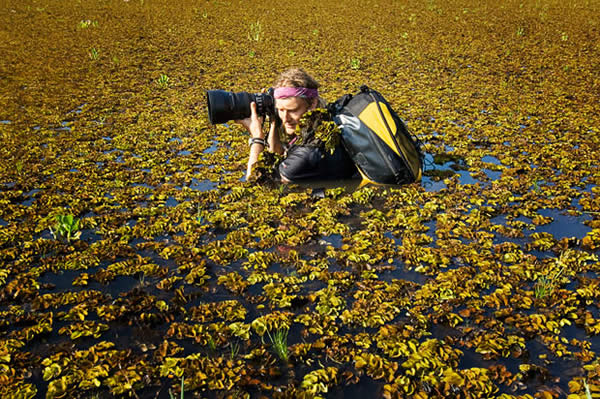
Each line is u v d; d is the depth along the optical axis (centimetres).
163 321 237
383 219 331
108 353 212
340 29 1166
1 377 199
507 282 263
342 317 238
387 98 627
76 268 274
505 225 325
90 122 537
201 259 286
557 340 221
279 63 834
